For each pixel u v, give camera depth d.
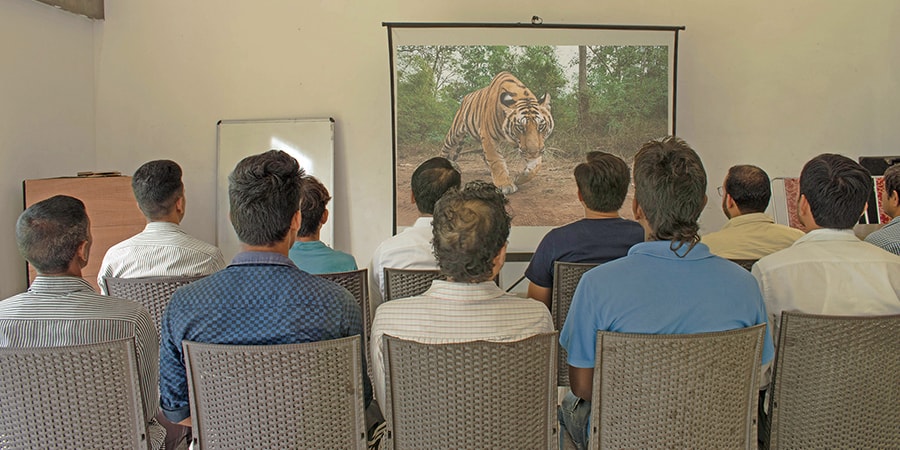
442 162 2.45
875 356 1.50
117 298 1.60
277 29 4.07
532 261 2.24
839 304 1.68
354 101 4.12
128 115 4.07
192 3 4.03
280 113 4.11
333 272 2.16
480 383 1.34
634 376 1.40
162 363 1.46
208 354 1.34
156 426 1.81
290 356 1.34
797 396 1.55
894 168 2.36
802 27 4.11
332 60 4.09
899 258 1.69
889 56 4.12
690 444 1.43
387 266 2.30
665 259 1.46
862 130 4.17
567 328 1.58
